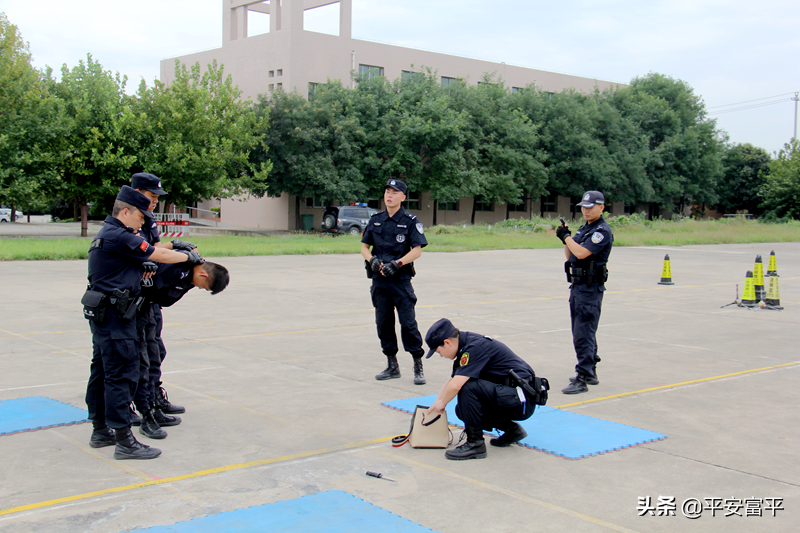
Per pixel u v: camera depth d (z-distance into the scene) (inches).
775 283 474.6
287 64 1606.8
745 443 193.0
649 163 2030.0
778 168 2218.3
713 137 2240.4
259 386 249.4
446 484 160.6
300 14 1612.9
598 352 323.9
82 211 1237.7
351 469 169.3
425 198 1841.8
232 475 163.6
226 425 203.2
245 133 1280.8
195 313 421.4
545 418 213.9
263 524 135.9
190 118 1200.8
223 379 258.8
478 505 148.3
